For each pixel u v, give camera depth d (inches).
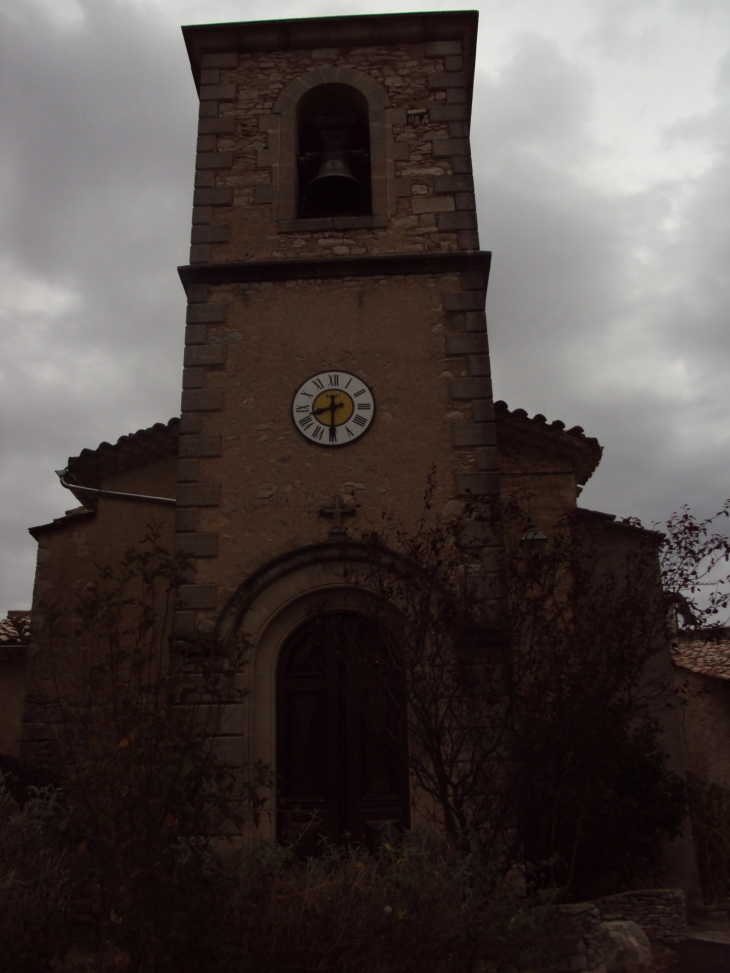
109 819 188.5
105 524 425.1
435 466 331.9
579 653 270.8
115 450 441.1
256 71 444.1
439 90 433.4
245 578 340.2
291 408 367.6
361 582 332.2
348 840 313.0
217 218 409.1
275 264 389.7
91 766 195.8
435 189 409.4
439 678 268.1
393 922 203.0
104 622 210.7
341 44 447.8
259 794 314.2
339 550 339.6
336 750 326.6
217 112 433.4
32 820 231.1
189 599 337.7
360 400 367.2
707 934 341.4
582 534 363.6
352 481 354.6
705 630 301.9
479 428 359.6
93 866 191.9
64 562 418.6
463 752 300.7
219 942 185.3
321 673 333.4
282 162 420.2
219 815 213.8
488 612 309.6
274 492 354.0
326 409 366.0
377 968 194.2
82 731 206.5
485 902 228.1
